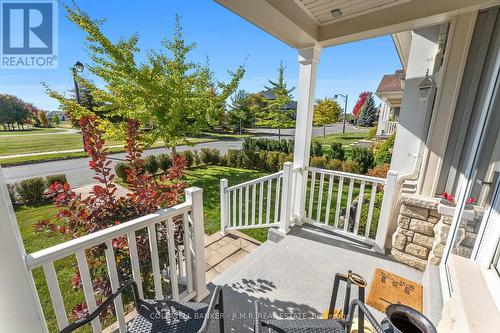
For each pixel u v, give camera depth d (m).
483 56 1.92
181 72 6.39
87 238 1.22
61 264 2.75
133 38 5.57
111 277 1.36
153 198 2.01
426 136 2.43
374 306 1.89
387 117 13.62
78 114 5.41
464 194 1.73
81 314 1.62
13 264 0.96
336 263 2.43
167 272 2.13
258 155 8.81
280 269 2.33
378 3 2.15
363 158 7.21
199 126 7.06
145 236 1.88
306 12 2.32
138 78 5.63
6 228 0.92
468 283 1.21
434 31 2.36
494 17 1.84
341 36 2.51
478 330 0.95
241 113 18.59
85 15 4.83
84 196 5.06
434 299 1.73
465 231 1.68
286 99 12.63
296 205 3.24
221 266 2.69
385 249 2.66
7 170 7.71
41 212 4.54
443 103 2.13
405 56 4.39
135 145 2.17
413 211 2.29
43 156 9.55
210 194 5.85
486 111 1.62
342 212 3.88
